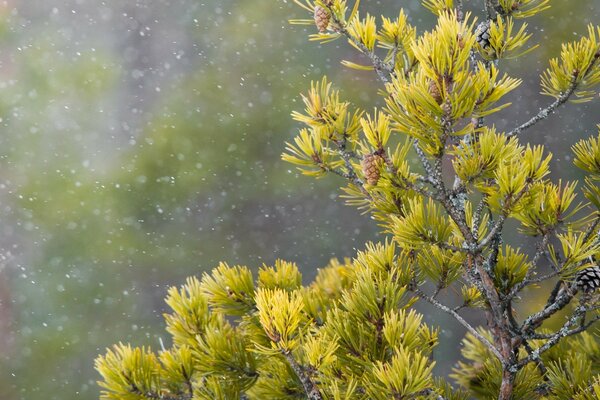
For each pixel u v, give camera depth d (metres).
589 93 2.85
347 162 2.88
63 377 13.45
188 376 3.10
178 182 13.36
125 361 3.05
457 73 2.39
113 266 13.78
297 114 2.88
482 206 2.85
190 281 3.35
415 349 2.72
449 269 2.98
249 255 14.53
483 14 10.80
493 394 3.31
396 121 2.54
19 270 14.02
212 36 14.77
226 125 13.52
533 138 13.07
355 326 2.89
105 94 15.33
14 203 14.28
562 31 11.02
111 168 13.99
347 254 15.19
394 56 2.96
